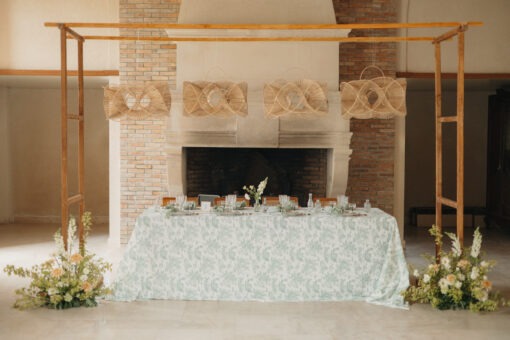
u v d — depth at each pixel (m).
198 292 6.51
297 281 6.52
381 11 9.55
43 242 10.17
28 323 5.60
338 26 6.12
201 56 8.91
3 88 12.30
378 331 5.45
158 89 6.82
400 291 6.34
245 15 8.86
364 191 9.73
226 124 8.80
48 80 10.71
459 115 6.23
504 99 10.89
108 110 6.89
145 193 9.51
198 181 9.88
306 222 6.52
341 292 6.54
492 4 9.63
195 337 5.27
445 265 6.18
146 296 6.48
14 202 12.62
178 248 6.50
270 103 6.90
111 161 9.62
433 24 6.10
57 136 12.55
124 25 6.16
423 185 12.87
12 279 7.43
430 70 9.66
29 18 9.55
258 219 6.52
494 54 9.68
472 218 12.25
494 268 8.29
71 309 6.07
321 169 9.80
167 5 9.35
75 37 6.78
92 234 11.10
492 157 11.48
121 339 5.19
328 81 8.95
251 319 5.80
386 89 6.65
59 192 12.62
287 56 8.93
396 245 6.53
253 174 10.06
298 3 8.88
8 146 12.44
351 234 6.52
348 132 8.86
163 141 9.45
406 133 12.83
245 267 6.52
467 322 5.71
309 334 5.37
